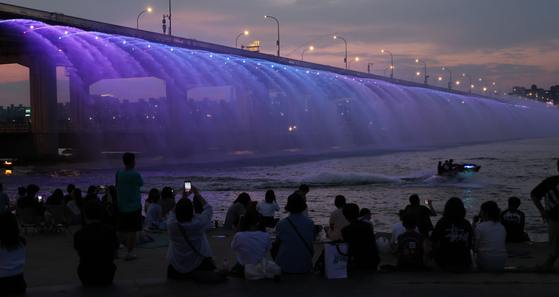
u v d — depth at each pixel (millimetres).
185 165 54531
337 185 28328
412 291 5754
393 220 16562
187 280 6453
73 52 66688
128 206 8570
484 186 27500
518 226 10891
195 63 84500
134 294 5770
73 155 75625
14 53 66250
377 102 141625
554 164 46750
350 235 6883
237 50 82000
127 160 8656
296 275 6703
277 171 43656
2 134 66562
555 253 6992
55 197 13211
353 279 6367
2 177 38781
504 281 6137
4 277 5652
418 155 70438
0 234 5645
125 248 9789
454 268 6773
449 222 7051
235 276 6789
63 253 9312
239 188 27453
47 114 67250
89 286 6105
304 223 6922
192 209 6531
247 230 7023
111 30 59344
